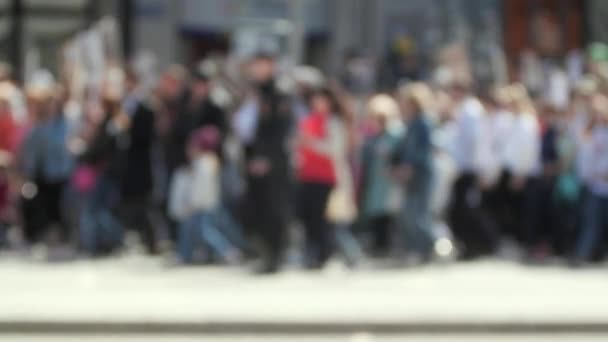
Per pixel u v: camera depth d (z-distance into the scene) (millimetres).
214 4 74750
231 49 72688
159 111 53406
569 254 54375
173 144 51531
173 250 53406
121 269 49000
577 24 80125
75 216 54094
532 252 54625
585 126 53969
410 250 51875
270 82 47844
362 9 78125
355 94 67688
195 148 49938
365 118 57000
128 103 55875
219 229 50438
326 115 48875
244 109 51625
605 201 53156
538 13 78938
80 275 46875
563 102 68875
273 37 72250
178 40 74750
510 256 56031
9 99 55688
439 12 77688
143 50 73500
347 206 49094
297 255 52219
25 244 55281
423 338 35844
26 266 49969
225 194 50625
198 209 50094
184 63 75000
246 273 47906
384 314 37375
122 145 52781
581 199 53500
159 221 53562
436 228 52594
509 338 35875
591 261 53156
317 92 49156
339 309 38406
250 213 47969
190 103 51469
